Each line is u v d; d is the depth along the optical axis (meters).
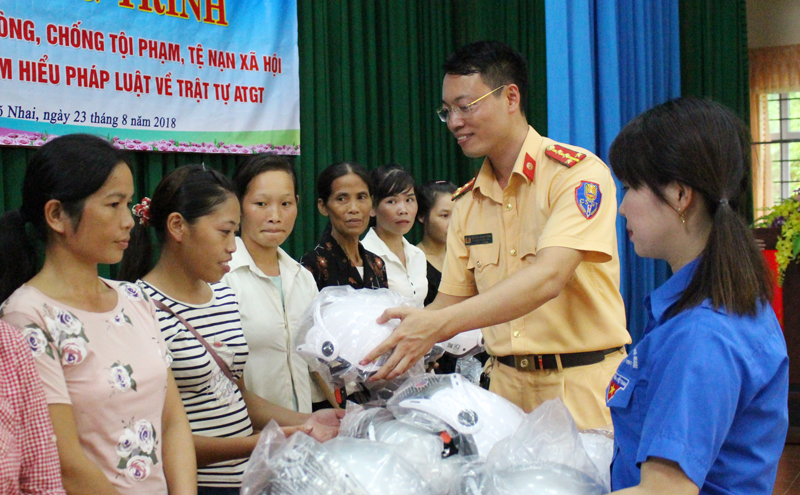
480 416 1.08
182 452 1.23
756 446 0.80
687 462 0.73
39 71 2.48
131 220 1.12
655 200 0.84
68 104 2.56
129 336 1.16
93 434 1.07
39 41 2.48
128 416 1.11
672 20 3.64
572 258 1.34
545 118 4.12
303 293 1.89
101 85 2.65
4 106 2.40
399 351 1.17
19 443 0.94
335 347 1.17
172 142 2.87
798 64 7.23
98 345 1.10
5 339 0.95
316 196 3.48
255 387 1.73
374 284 2.35
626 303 3.18
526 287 1.28
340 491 0.86
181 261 1.43
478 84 1.45
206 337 1.43
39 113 2.48
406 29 3.83
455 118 1.49
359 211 2.27
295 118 3.31
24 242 1.11
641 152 0.83
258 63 3.15
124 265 1.52
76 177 1.05
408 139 3.82
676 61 3.66
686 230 0.85
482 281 1.62
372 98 3.71
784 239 3.26
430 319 1.18
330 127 3.54
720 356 0.76
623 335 1.53
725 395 0.75
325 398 2.02
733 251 0.79
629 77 3.11
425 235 3.01
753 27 7.41
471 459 1.01
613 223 1.43
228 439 1.34
